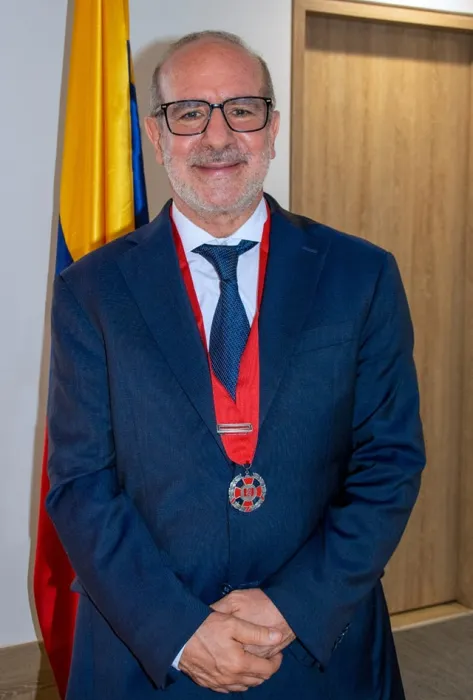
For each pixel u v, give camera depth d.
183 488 1.10
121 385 1.12
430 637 2.46
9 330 2.05
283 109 2.19
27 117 1.98
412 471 1.14
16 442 2.09
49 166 2.02
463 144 2.52
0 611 2.12
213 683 1.04
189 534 1.11
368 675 1.18
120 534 1.09
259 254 1.22
